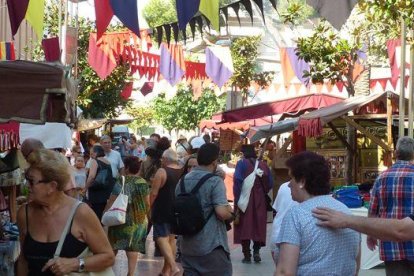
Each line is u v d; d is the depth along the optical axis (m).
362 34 17.58
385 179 8.26
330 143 18.25
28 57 27.02
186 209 8.23
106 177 12.98
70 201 5.21
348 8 5.94
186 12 7.44
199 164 8.62
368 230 4.77
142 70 19.98
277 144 25.20
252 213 13.77
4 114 6.37
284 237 4.92
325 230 4.85
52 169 5.09
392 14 10.31
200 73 24.62
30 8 7.54
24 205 5.26
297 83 24.67
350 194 12.27
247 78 32.69
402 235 4.76
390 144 14.91
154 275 12.25
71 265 5.04
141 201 11.02
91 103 28.52
